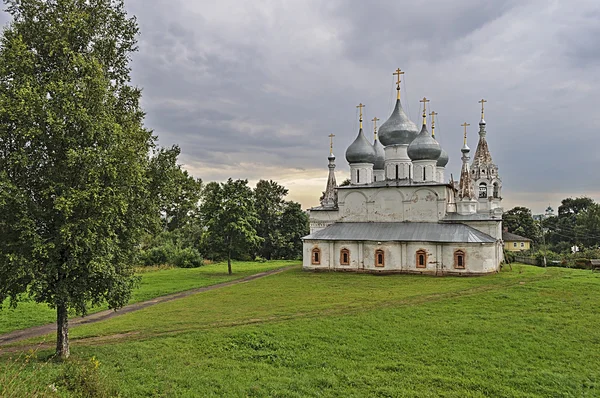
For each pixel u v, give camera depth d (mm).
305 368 18656
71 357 19391
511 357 19438
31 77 18234
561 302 29531
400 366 18469
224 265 71688
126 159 19406
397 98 58750
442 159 65625
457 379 16969
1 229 17766
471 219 49156
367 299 33000
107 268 19000
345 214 55875
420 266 47250
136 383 16250
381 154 67312
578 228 106750
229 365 18844
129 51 22891
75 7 20391
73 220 18641
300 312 29078
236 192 58656
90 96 19094
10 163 17719
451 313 27312
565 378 17000
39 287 18141
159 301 36750
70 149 17719
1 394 12195
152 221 22141
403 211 52500
